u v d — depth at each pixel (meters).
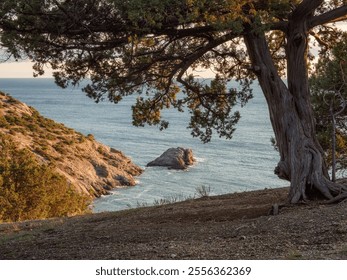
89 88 16.27
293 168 15.73
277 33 20.12
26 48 13.76
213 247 11.12
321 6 17.95
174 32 14.86
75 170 76.75
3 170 36.31
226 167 97.25
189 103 19.75
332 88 19.52
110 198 74.06
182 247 11.40
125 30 14.37
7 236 16.50
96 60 15.52
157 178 87.50
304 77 16.42
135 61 15.74
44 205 37.06
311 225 11.84
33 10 12.86
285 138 16.17
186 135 153.50
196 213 16.09
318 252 9.68
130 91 17.52
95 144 92.25
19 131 82.00
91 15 13.91
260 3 14.63
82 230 15.80
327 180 15.45
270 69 16.44
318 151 15.94
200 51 16.47
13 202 34.94
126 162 90.62
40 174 37.25
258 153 115.12
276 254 9.95
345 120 21.28
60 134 89.56
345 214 12.27
